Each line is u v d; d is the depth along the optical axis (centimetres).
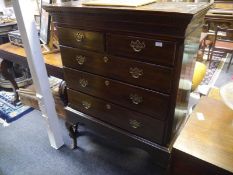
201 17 92
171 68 84
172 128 99
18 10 112
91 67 111
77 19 100
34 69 128
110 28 92
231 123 95
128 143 117
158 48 83
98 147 158
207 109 105
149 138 108
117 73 102
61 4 107
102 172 138
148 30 82
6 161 150
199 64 156
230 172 74
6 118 194
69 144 163
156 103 96
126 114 110
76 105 134
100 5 94
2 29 259
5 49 178
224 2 346
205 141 86
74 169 141
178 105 98
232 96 97
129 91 102
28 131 179
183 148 84
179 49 79
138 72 94
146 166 142
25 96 198
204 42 292
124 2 95
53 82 182
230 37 306
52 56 154
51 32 157
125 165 143
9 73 203
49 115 144
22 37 121
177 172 92
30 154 155
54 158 150
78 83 123
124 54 94
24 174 139
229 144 84
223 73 288
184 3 101
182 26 73
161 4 98
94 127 131
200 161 79
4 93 237
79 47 110
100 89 114
